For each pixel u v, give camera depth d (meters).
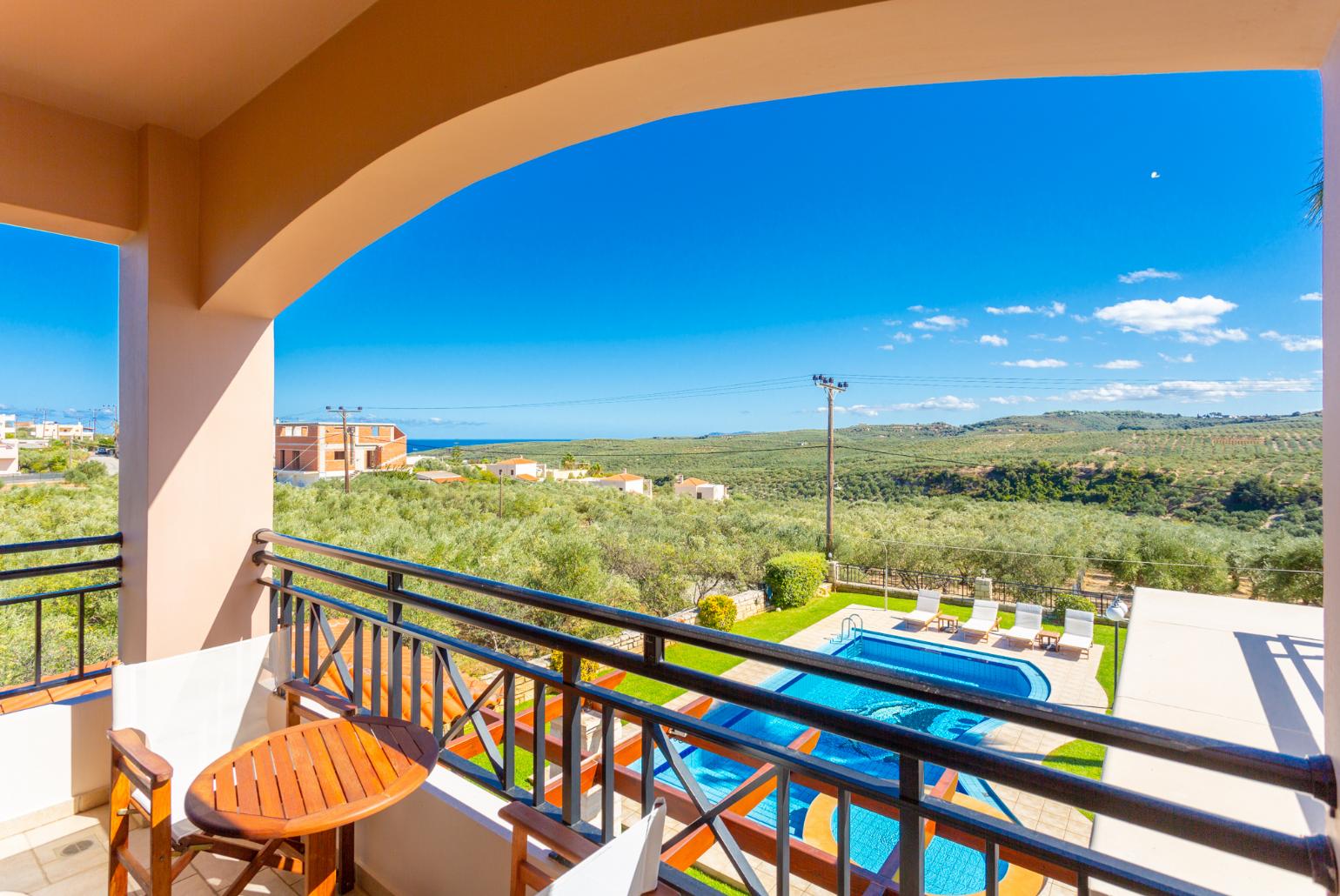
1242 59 1.21
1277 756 0.79
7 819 2.49
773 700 1.25
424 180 2.21
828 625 15.20
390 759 1.70
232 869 2.26
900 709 10.52
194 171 2.97
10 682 6.28
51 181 2.65
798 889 3.80
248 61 2.41
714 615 14.47
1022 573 17.05
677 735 1.56
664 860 1.52
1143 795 0.87
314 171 2.33
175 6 2.08
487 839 1.77
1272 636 6.41
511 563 13.91
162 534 2.87
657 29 1.47
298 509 15.27
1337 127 0.87
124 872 1.75
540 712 1.78
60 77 2.47
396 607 2.25
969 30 1.30
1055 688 11.26
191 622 2.96
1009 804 6.00
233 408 3.10
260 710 2.27
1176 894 0.82
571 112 1.81
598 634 11.56
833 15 1.28
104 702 2.72
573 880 0.93
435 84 1.91
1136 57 1.30
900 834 1.12
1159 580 15.27
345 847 2.12
